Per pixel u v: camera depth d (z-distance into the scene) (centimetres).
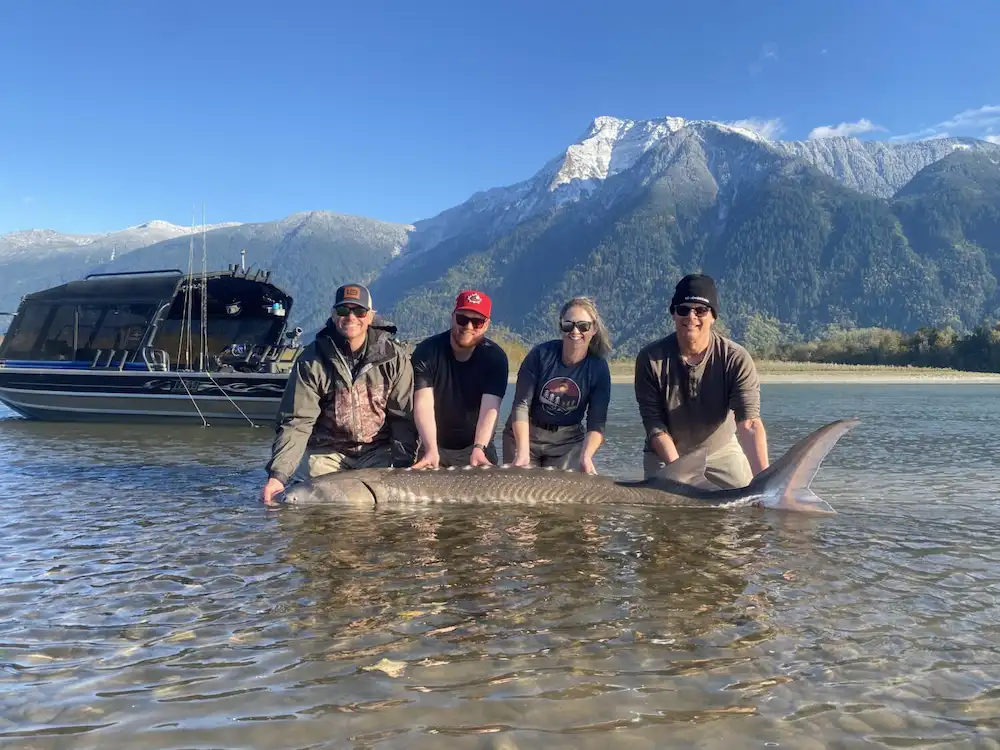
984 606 307
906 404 2211
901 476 704
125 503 530
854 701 223
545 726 208
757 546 407
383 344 584
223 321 1482
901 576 349
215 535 425
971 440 1069
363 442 598
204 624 284
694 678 239
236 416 1259
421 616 294
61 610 299
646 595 320
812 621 289
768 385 4334
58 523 458
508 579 342
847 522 474
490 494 524
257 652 258
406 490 523
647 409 577
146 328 1310
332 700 223
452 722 210
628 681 236
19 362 1363
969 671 244
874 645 265
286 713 215
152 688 231
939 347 8100
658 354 563
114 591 323
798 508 512
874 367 7094
